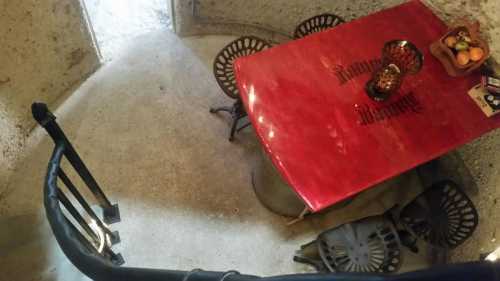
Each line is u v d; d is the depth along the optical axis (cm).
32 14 218
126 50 298
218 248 229
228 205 242
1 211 228
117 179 245
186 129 267
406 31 211
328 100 186
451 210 206
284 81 189
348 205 232
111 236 222
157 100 277
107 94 277
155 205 239
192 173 251
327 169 169
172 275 95
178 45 305
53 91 263
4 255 207
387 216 223
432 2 224
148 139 261
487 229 194
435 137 179
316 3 274
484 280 65
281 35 308
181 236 231
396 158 173
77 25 248
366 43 205
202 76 291
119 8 321
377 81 183
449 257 211
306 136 176
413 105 187
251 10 296
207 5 293
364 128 179
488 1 193
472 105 189
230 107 270
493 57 200
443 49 198
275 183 220
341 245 207
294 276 79
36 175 243
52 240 214
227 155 259
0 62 212
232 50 234
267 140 174
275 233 235
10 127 233
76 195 182
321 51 200
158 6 326
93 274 112
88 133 260
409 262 207
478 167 215
